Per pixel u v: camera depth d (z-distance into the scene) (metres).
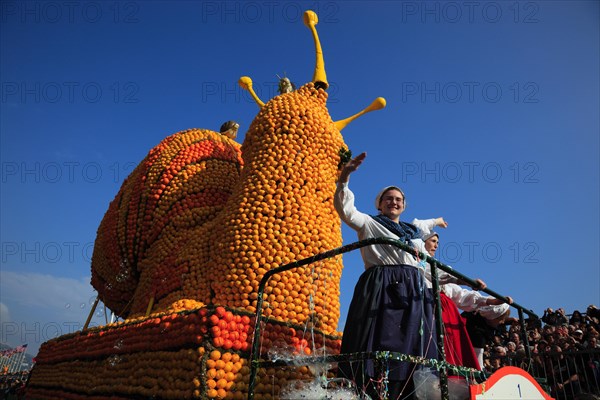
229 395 4.70
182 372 4.82
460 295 5.05
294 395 4.52
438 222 6.23
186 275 6.95
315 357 3.66
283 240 6.31
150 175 9.15
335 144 7.41
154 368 5.28
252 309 5.82
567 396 7.30
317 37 8.41
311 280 6.25
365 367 3.55
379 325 3.75
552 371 7.37
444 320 4.23
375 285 3.95
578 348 7.75
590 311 9.70
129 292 9.08
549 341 8.23
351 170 4.23
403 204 4.67
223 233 6.61
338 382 4.56
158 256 7.98
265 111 7.55
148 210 8.74
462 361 4.14
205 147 9.32
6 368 16.38
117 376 5.91
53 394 7.62
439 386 3.61
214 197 8.44
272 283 6.03
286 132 7.20
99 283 9.90
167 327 5.29
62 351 7.98
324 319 6.19
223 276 6.24
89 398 6.31
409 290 3.89
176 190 8.57
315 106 7.71
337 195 4.30
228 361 4.81
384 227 4.27
